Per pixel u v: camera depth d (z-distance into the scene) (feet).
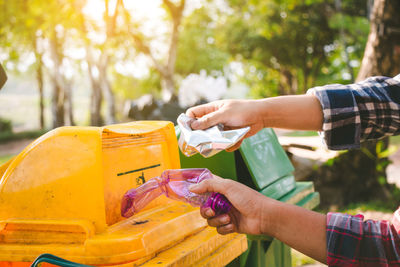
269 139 7.95
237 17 73.41
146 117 38.70
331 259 3.10
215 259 4.39
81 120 126.93
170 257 3.90
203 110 3.89
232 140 3.25
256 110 3.67
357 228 3.12
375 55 17.13
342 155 17.30
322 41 66.85
